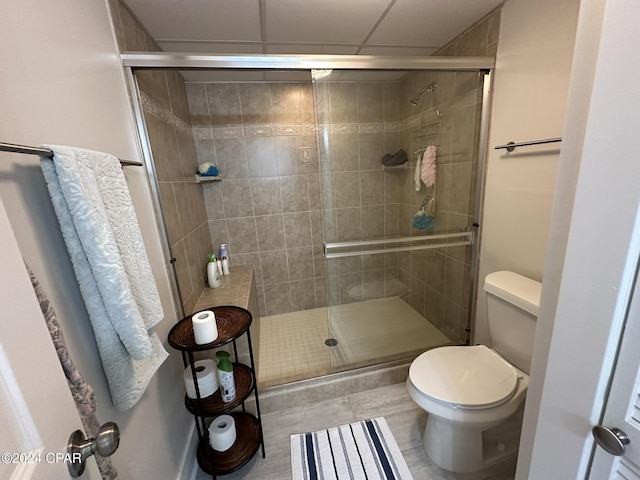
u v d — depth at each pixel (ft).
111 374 2.34
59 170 1.87
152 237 4.00
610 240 1.42
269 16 4.29
